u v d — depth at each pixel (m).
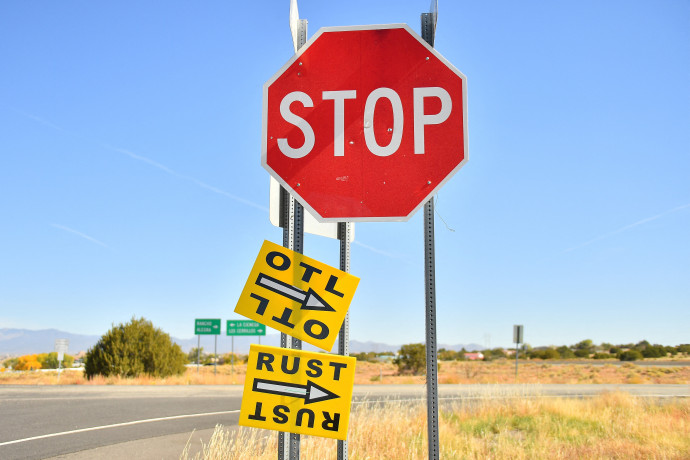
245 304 3.35
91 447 8.55
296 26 3.86
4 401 14.76
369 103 3.57
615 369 40.34
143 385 22.14
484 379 29.94
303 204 3.54
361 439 7.29
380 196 3.50
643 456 7.13
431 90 3.54
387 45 3.60
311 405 3.25
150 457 7.86
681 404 13.18
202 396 17.23
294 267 3.38
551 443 8.29
